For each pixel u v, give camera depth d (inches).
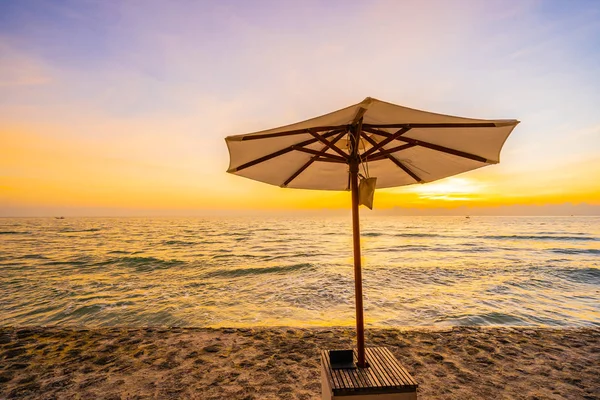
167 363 175.5
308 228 3292.3
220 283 587.8
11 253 1147.9
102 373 162.9
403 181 123.6
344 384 79.9
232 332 229.8
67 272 751.7
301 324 327.3
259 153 95.1
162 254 1113.4
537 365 172.2
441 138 89.0
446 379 156.4
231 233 2511.1
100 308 413.7
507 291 475.2
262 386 149.8
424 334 224.8
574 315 351.9
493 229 2714.1
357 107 64.6
